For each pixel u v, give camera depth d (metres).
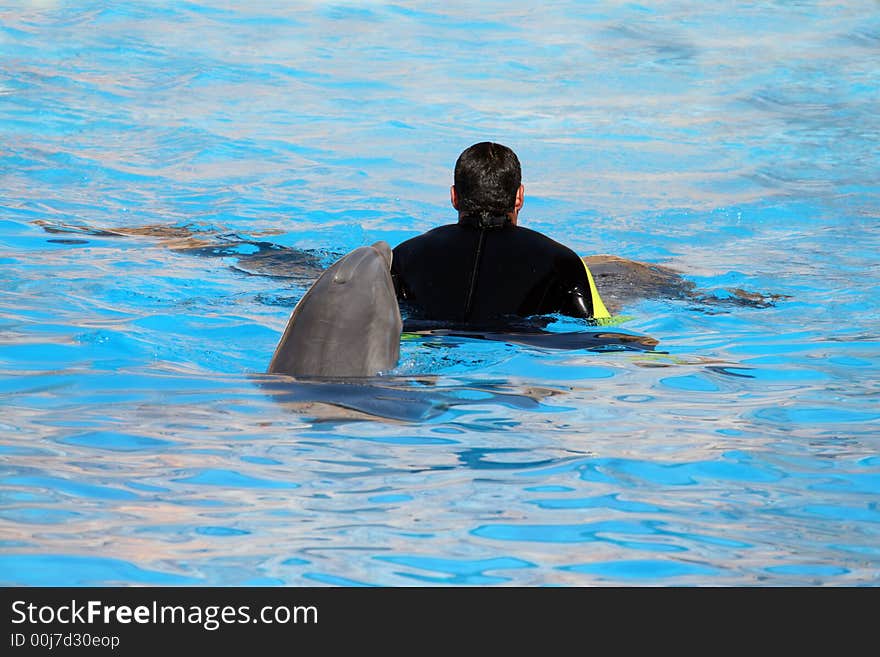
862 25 47.34
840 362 13.35
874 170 29.23
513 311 14.19
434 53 42.44
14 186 25.17
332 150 30.09
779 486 8.84
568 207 25.36
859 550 7.60
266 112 33.97
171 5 46.97
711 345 14.29
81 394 11.15
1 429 9.90
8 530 7.61
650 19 48.28
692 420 10.66
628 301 16.78
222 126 32.12
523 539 7.67
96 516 7.90
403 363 12.18
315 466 9.02
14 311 15.13
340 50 42.16
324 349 11.23
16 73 36.47
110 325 14.51
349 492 8.46
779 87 38.75
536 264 14.27
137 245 20.30
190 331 14.38
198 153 29.16
